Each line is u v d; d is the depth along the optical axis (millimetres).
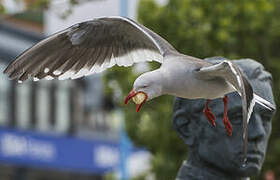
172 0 18156
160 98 18266
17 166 35500
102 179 39594
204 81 6715
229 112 9109
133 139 18984
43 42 7379
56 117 36969
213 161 9336
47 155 36281
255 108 9023
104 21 7402
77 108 37781
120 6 24641
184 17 17812
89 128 38375
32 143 35500
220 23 17469
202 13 17688
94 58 7574
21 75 7312
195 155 9523
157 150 18547
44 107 36344
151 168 18734
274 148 16500
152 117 18594
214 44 17641
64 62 7484
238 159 9148
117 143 39000
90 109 38125
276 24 17438
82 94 37938
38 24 33844
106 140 38875
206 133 9320
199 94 6801
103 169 38969
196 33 17594
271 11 17484
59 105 37031
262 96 9031
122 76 19156
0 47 33406
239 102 9078
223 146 9211
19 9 14156
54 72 7438
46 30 33906
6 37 33531
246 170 9156
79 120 37938
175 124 9641
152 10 18328
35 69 7375
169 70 6762
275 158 16531
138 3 18609
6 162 34531
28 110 35594
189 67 6742
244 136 6043
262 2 17359
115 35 7535
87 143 38188
